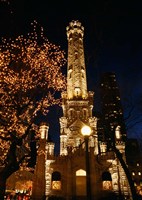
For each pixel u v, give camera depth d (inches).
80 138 2386.8
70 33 3457.2
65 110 2751.0
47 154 2084.2
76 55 3164.4
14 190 1854.1
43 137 2091.5
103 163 2033.7
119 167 2017.7
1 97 749.3
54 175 2021.4
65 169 2017.7
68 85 2960.1
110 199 1847.9
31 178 1984.5
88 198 520.4
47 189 1916.8
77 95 2810.0
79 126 2479.1
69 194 1803.6
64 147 2390.5
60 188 1931.6
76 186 1910.7
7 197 1619.1
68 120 2539.4
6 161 713.6
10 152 707.4
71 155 2014.0
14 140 711.7
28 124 777.6
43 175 1897.1
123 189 1919.3
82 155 2020.2
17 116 737.6
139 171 3959.2
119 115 959.6
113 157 2055.9
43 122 2187.5
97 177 1958.7
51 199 1843.0
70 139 2389.3
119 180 1959.9
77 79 2940.5
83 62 3164.4
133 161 4030.5
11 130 752.3
